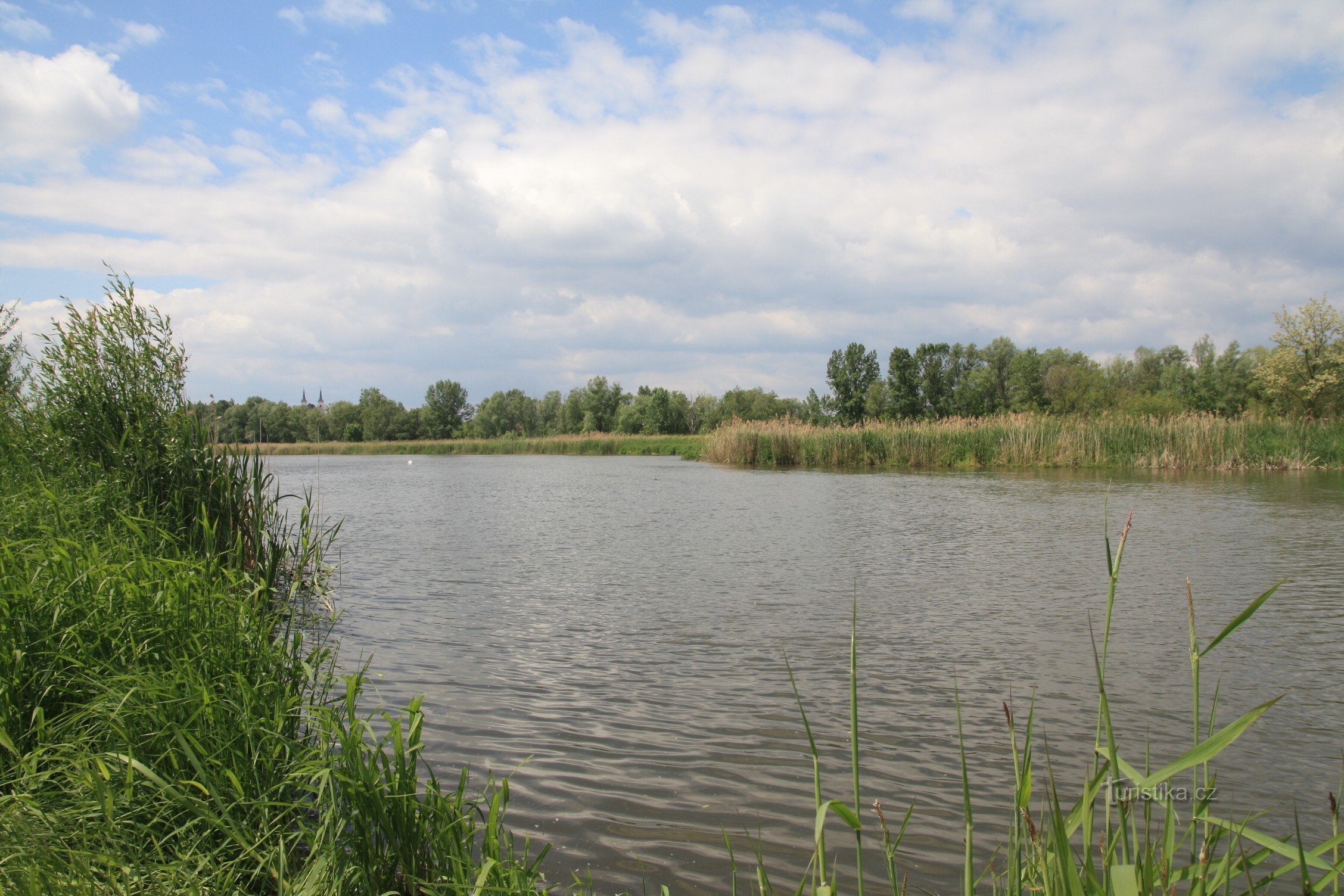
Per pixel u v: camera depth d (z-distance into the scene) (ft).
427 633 26.02
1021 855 8.72
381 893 10.71
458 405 320.70
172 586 15.89
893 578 34.24
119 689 13.17
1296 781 15.47
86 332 28.43
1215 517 51.88
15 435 26.78
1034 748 16.99
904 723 18.38
